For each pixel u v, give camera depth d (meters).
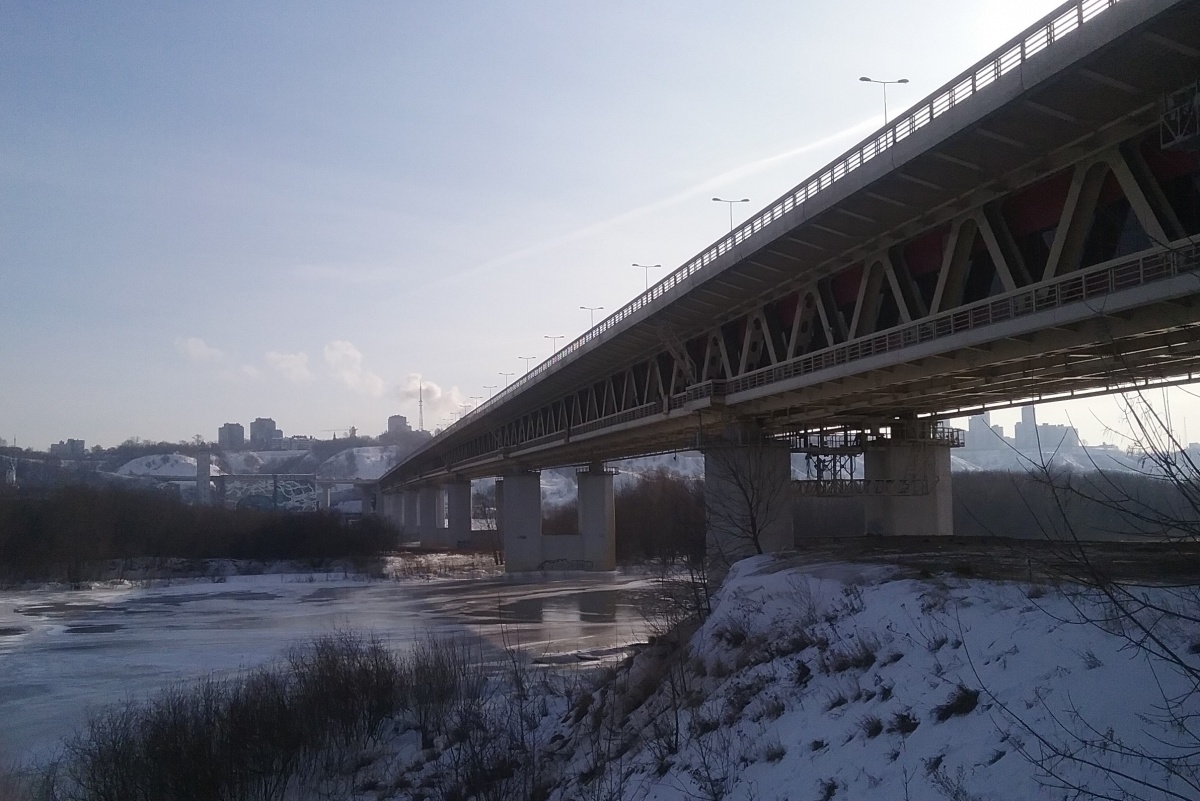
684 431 56.03
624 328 49.97
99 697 34.22
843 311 36.88
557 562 96.81
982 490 54.66
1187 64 19.31
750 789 13.54
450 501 144.75
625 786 16.84
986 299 26.03
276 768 22.64
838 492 47.88
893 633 15.55
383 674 26.73
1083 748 10.05
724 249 38.44
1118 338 23.83
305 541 114.69
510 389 81.88
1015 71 21.58
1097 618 12.38
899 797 11.26
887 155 26.33
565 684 29.06
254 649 45.47
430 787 20.75
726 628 21.03
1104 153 22.61
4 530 90.31
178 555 108.12
